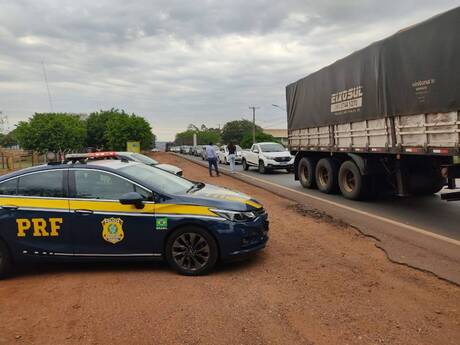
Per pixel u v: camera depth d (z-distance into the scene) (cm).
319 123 1322
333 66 1212
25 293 505
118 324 407
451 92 736
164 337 378
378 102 974
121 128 6038
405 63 867
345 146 1162
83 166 576
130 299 467
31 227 560
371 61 1000
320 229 759
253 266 565
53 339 383
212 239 540
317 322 396
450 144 748
